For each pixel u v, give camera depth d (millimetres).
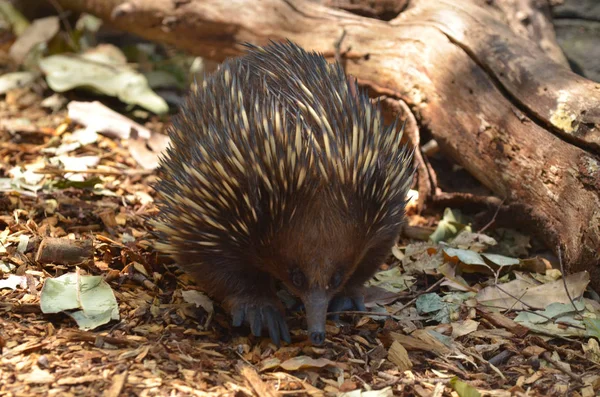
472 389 1511
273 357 1580
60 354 1527
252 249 1557
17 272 1670
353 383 1541
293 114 1553
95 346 1550
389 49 1993
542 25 2096
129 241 1772
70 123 2160
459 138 1912
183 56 2645
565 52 2174
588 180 1746
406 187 1609
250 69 1644
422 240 1895
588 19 2207
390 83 1983
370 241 1565
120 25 2266
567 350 1627
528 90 1843
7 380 1481
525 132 1835
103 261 1728
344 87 1617
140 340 1571
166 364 1534
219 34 2143
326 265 1508
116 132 2131
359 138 1528
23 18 2619
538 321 1680
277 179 1506
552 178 1798
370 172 1524
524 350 1622
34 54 2492
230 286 1604
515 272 1778
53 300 1600
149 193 1963
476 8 1979
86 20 2629
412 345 1617
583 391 1556
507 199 1873
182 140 1643
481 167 1899
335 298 1671
